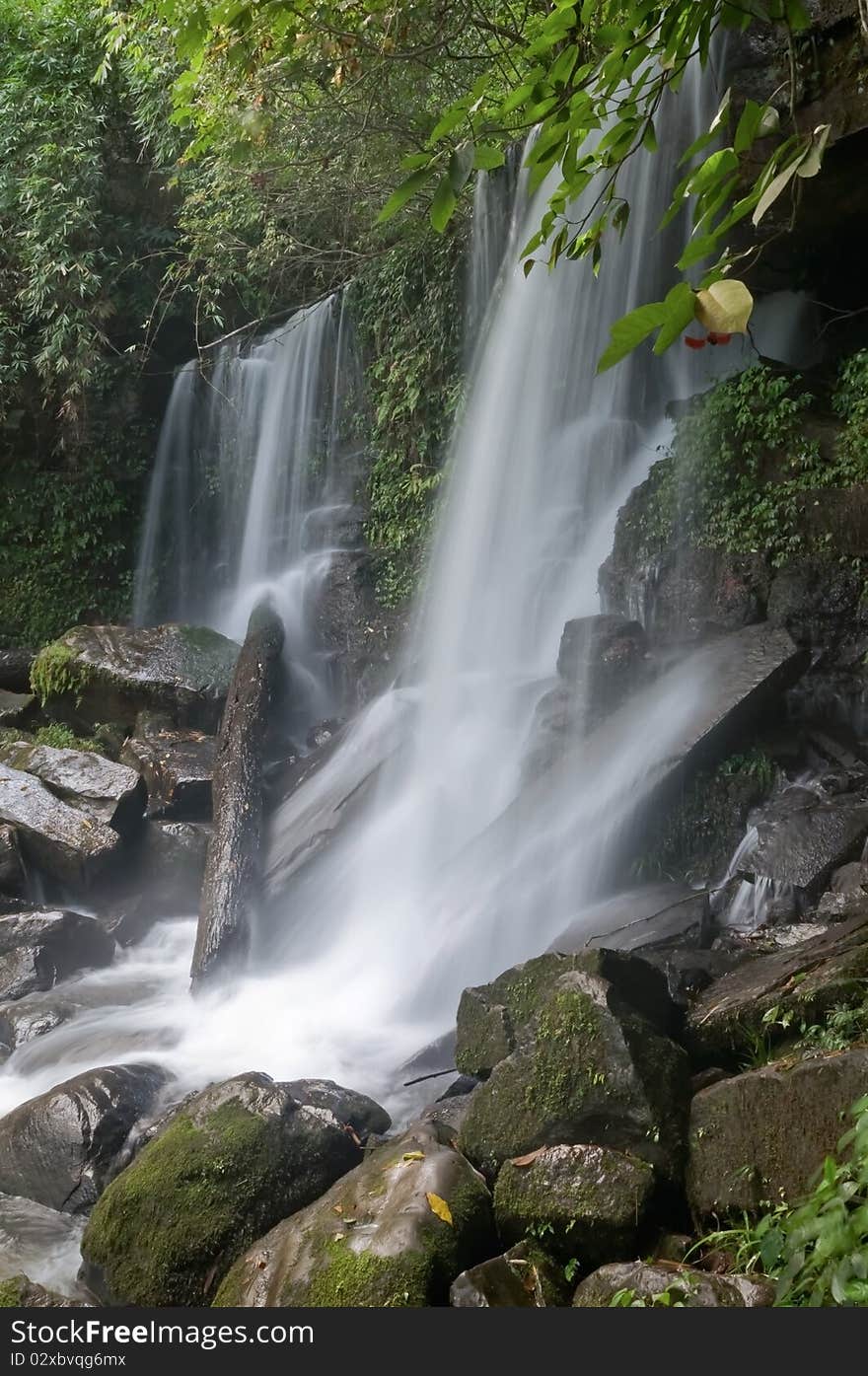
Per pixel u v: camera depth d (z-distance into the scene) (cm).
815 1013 488
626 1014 469
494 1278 407
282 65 995
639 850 748
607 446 1104
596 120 353
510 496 1160
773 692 791
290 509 1505
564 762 800
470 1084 585
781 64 869
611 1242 419
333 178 1272
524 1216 432
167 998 816
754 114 311
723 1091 436
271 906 868
